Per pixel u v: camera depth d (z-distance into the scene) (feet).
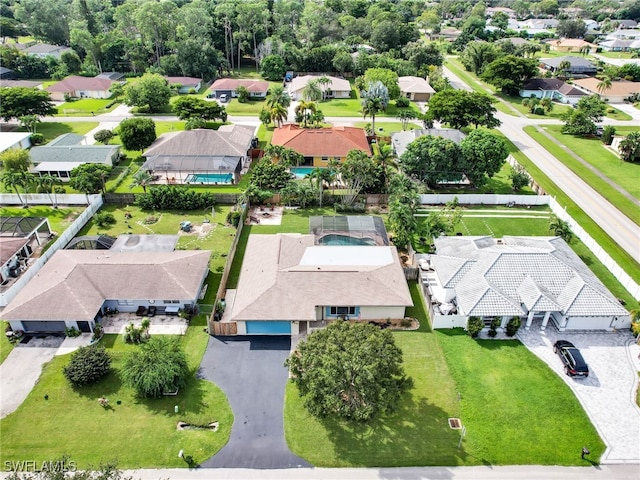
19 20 634.02
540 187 256.52
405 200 223.30
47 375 143.43
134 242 197.26
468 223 230.68
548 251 179.22
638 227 230.27
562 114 381.81
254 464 118.01
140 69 520.42
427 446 122.83
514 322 158.10
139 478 114.21
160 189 238.27
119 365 146.92
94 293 163.53
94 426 127.34
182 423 128.57
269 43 529.45
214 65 504.02
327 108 412.57
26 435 124.57
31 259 197.67
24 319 153.69
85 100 429.79
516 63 446.19
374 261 180.34
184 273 172.55
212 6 636.48
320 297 161.58
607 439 125.90
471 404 135.13
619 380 144.05
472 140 256.11
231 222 226.17
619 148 311.06
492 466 118.32
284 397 137.18
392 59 511.40
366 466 117.80
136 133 287.69
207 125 353.31
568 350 148.87
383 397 114.52
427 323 166.61
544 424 129.59
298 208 241.96
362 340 121.29
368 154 280.51
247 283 171.12
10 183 236.02
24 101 344.49
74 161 274.77
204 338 158.61
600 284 173.68
